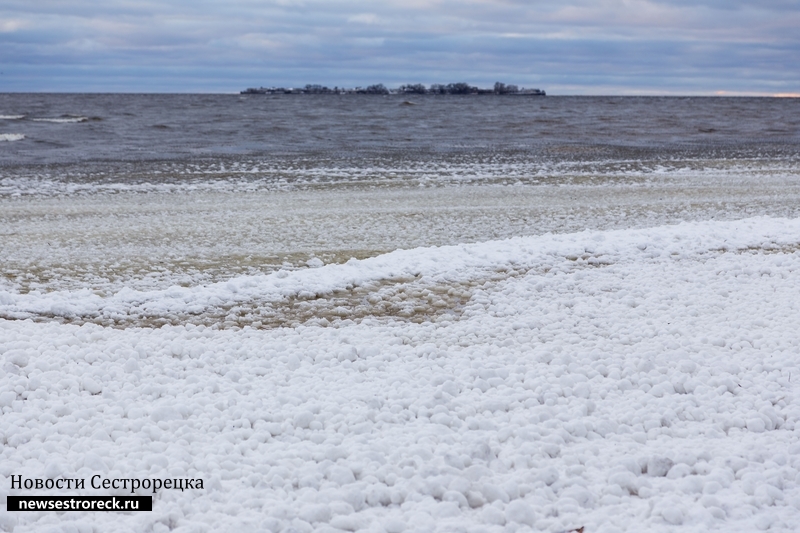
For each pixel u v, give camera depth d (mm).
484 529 3887
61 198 19344
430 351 6906
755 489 4258
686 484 4309
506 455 4762
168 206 18141
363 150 34781
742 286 9062
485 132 49344
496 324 7828
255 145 37688
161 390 5875
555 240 11711
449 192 20672
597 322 7754
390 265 10461
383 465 4629
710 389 5832
